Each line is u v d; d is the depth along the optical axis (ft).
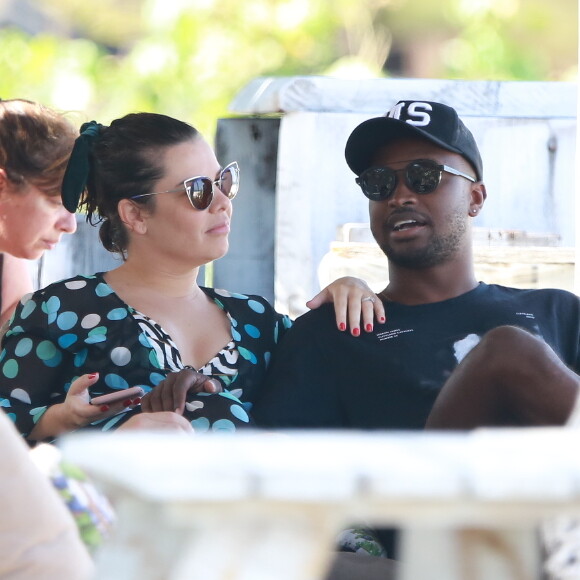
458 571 13.78
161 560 13.79
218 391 32.91
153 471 12.60
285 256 44.88
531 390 25.73
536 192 46.37
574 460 13.07
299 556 13.06
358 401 35.40
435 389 34.63
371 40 120.06
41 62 109.70
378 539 31.35
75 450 13.32
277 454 13.20
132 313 34.68
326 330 36.19
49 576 17.75
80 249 45.14
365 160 38.27
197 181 35.04
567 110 46.62
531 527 13.84
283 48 112.78
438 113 37.27
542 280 40.93
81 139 36.55
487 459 13.08
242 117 48.21
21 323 34.78
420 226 36.45
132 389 32.07
